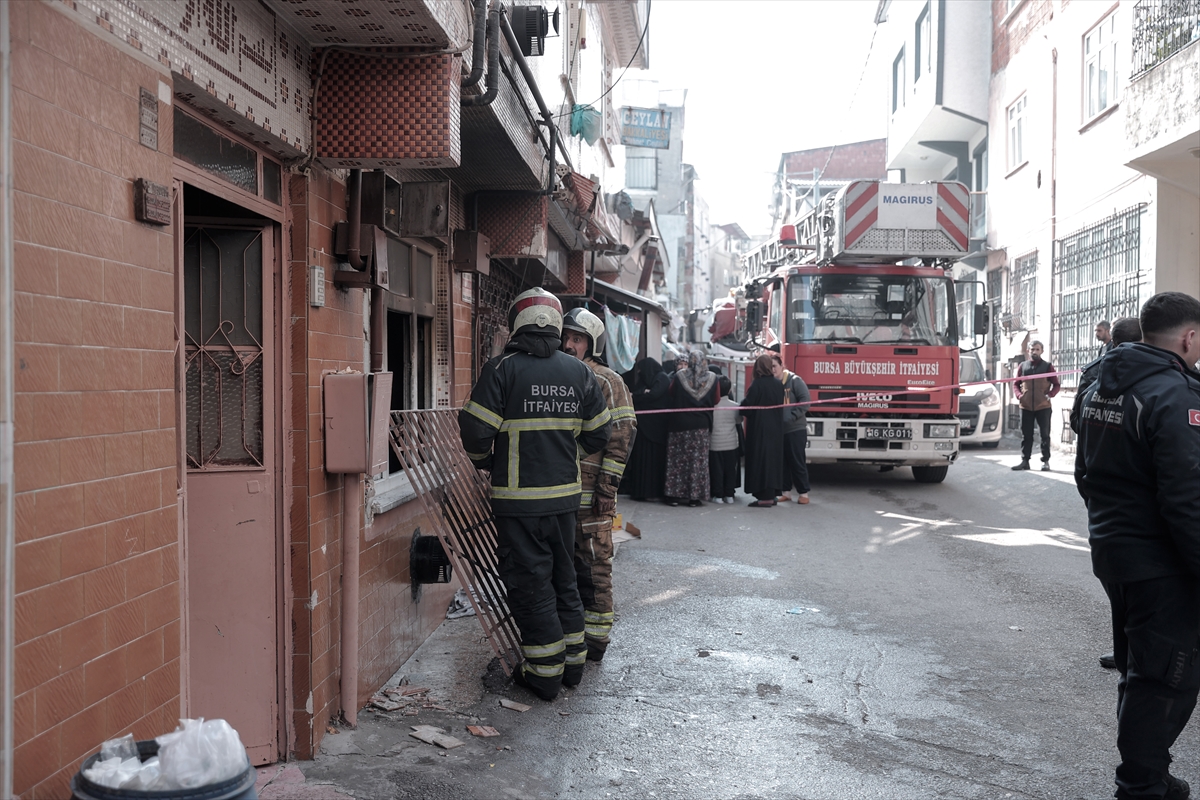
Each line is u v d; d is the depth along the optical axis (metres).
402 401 5.28
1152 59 11.55
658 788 3.61
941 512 10.44
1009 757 3.92
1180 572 3.21
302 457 3.62
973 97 22.08
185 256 3.53
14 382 1.91
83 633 2.14
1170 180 12.27
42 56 2.00
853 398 11.73
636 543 8.57
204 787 1.92
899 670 5.05
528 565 4.44
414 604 5.26
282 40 3.29
